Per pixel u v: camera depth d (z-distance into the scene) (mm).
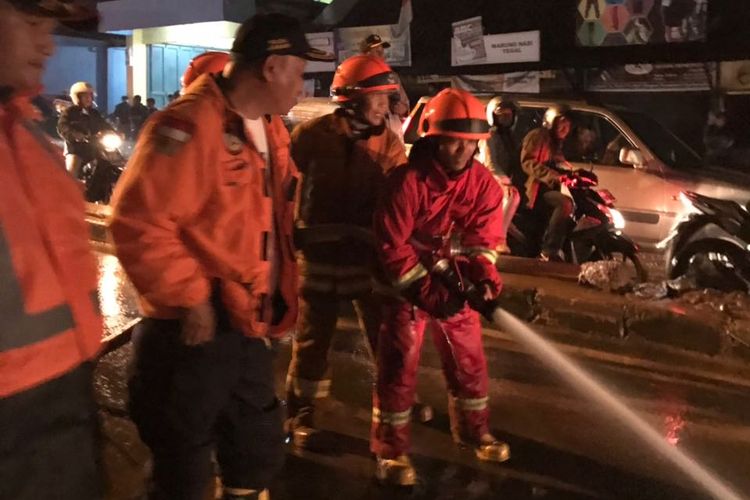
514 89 13016
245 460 2818
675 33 9836
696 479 3764
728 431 4270
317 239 3867
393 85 3812
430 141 3434
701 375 4961
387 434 3654
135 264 2355
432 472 3807
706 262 6383
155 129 2404
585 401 4656
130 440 3943
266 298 2680
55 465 1751
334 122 3859
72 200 1856
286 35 2541
